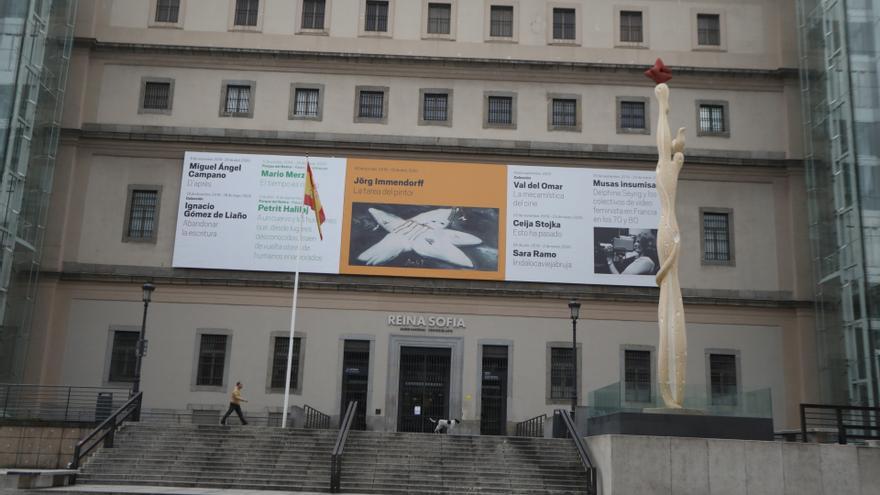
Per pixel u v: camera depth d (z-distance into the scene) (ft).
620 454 62.54
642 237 106.22
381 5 112.98
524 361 103.50
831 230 100.07
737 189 109.19
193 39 111.24
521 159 108.47
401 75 111.24
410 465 69.56
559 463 70.38
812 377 102.78
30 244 98.17
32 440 79.36
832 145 99.86
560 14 113.39
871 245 91.45
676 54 112.06
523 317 104.73
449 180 107.55
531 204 106.93
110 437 73.20
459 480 67.67
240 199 106.52
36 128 99.19
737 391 102.68
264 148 108.27
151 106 109.70
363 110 110.42
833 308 98.63
